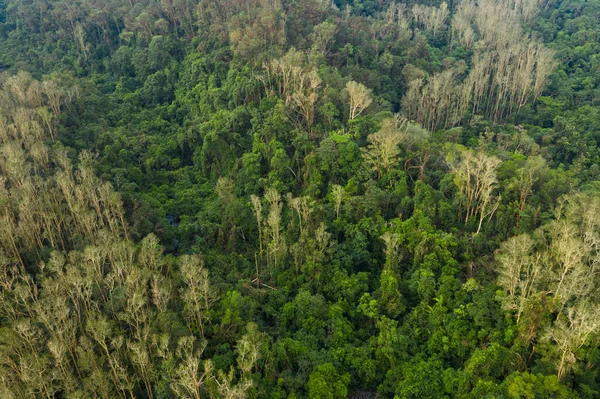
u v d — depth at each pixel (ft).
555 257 270.26
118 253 287.69
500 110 560.20
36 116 416.05
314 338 270.05
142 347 232.32
